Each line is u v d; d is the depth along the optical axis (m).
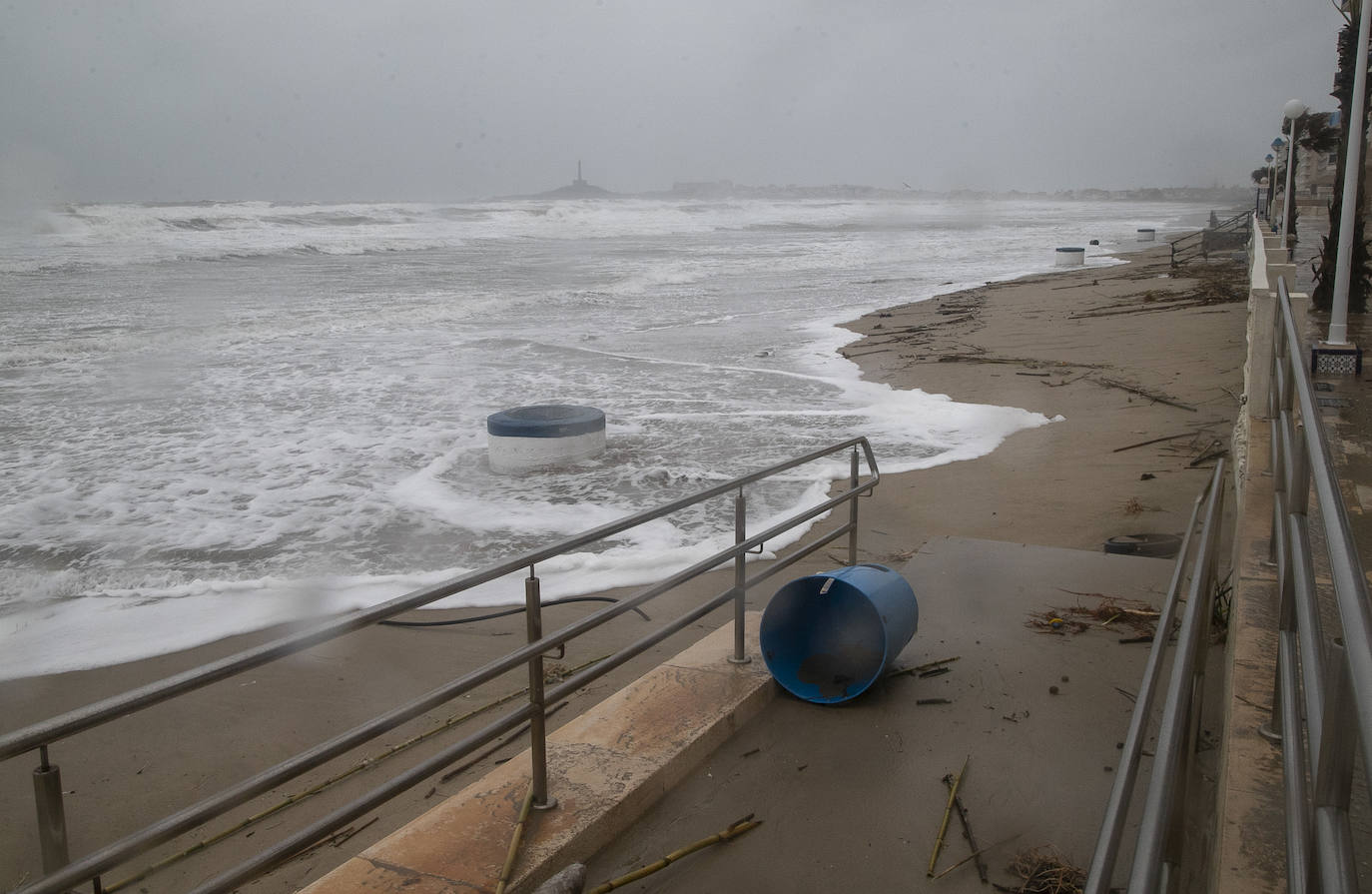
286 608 6.79
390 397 14.66
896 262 47.03
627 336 21.77
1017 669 4.83
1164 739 1.61
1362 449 6.79
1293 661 2.40
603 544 7.93
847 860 3.35
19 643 6.27
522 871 3.09
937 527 8.11
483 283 34.72
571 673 5.54
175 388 15.35
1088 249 55.75
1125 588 6.02
